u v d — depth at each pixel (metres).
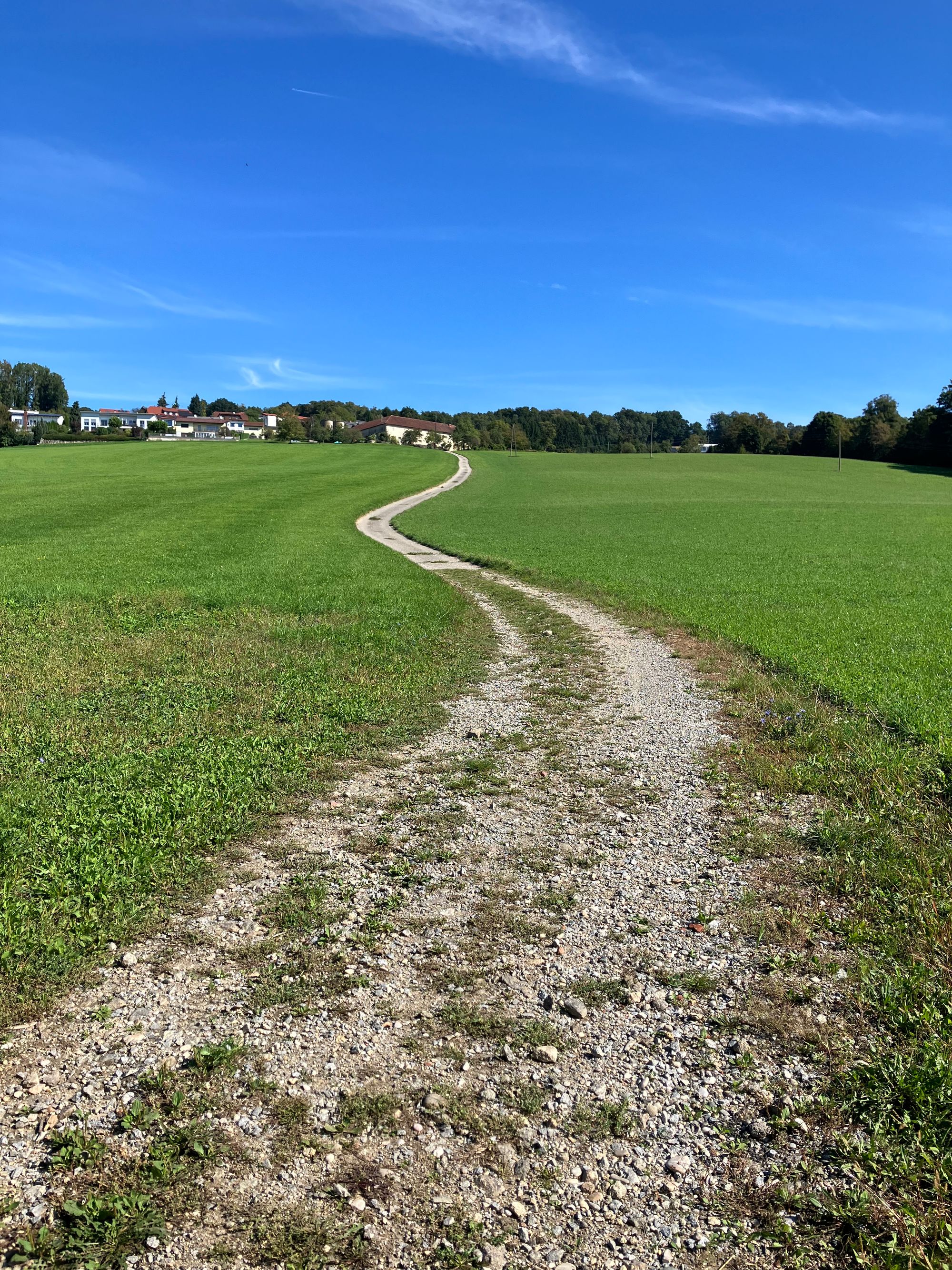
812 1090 4.05
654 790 8.03
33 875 5.93
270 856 6.56
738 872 6.31
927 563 29.80
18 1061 4.20
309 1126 3.80
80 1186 3.44
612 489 80.31
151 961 5.10
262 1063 4.21
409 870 6.36
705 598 21.00
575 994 4.85
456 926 5.57
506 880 6.22
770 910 5.73
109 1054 4.26
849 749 8.82
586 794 7.95
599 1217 3.38
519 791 8.03
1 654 13.07
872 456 133.00
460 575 26.33
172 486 64.38
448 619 17.20
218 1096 3.97
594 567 27.94
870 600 20.83
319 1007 4.68
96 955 5.11
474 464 112.81
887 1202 3.40
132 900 5.68
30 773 7.97
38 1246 3.17
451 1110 3.93
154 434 160.88
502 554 31.86
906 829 6.81
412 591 20.73
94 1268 3.09
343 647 14.30
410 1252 3.21
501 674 13.09
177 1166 3.54
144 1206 3.35
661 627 16.89
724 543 37.19
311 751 8.92
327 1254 3.18
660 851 6.71
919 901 5.65
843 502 67.06
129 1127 3.75
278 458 100.94
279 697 11.02
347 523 44.16
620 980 4.98
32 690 11.14
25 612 16.52
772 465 118.12
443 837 6.97
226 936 5.39
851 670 12.48
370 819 7.34
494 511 55.97
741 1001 4.76
